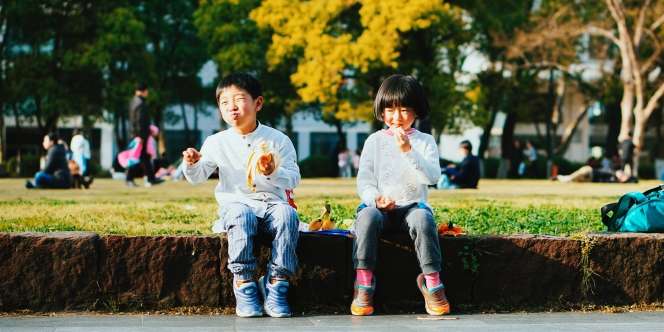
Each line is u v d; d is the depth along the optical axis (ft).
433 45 86.38
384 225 14.84
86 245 14.43
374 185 15.21
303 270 14.97
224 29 94.99
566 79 102.94
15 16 96.37
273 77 100.78
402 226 14.92
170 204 27.27
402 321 13.88
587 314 14.73
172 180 64.18
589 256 15.21
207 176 15.26
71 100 98.27
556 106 115.65
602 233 15.58
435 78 84.17
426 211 14.51
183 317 14.11
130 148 49.90
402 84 15.12
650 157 130.62
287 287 14.39
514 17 93.30
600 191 45.88
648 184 66.08
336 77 82.38
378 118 15.57
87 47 95.30
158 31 106.63
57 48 99.55
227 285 14.64
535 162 108.47
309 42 82.79
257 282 14.73
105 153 142.51
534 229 18.84
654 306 15.33
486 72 100.58
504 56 97.30
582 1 95.66
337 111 90.17
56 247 14.39
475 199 32.55
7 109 106.22
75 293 14.46
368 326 13.33
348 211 23.44
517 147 110.83
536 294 15.20
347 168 107.55
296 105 102.89
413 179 15.07
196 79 120.57
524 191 45.34
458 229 15.53
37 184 45.37
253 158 14.65
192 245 14.56
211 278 14.60
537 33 86.53
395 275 15.11
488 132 107.86
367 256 14.40
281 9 85.76
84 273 14.44
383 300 15.12
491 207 26.27
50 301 14.42
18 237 14.33
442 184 50.90
